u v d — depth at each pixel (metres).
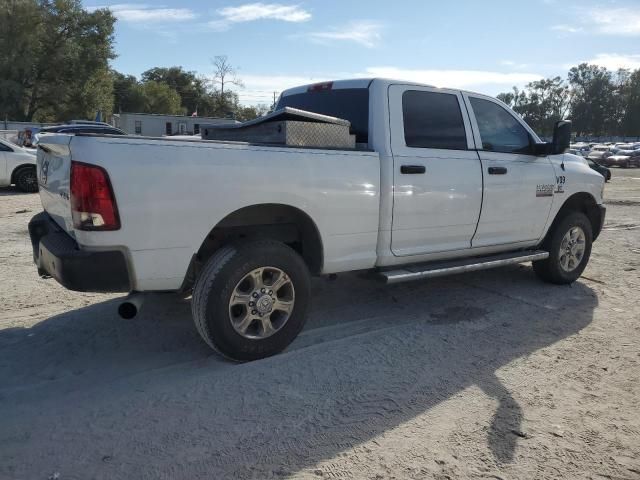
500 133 5.38
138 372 3.80
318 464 2.79
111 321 4.76
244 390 3.53
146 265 3.45
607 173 23.06
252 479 2.67
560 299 5.62
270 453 2.88
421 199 4.62
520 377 3.79
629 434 3.12
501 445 2.99
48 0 47.19
